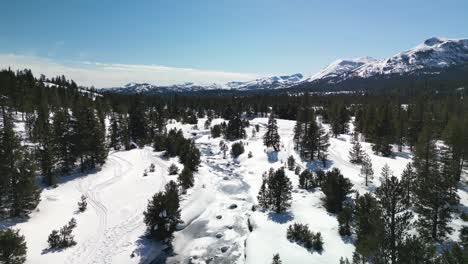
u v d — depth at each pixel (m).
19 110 74.62
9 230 21.89
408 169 39.69
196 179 51.47
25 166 31.02
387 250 17.33
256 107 151.12
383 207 19.39
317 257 26.50
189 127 116.81
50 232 28.86
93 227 31.20
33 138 58.06
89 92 167.25
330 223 32.94
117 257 26.69
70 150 47.66
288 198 37.03
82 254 26.31
